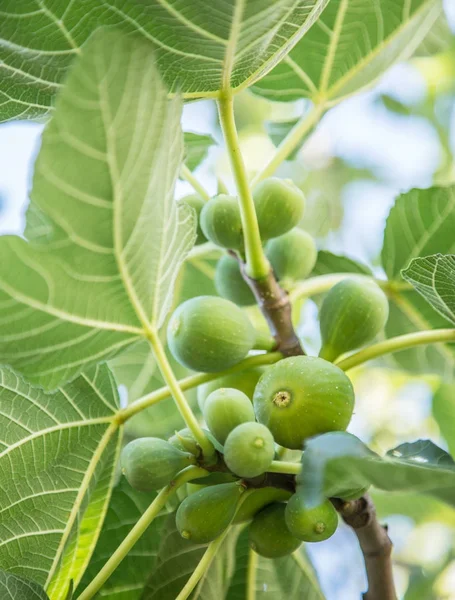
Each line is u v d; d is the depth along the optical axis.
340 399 1.26
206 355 1.29
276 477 1.28
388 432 2.03
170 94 1.28
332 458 1.21
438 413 1.51
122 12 1.25
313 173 2.12
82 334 1.26
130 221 1.23
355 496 1.27
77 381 1.32
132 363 1.46
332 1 1.35
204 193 1.38
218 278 1.38
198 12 1.24
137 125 1.21
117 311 1.26
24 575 1.31
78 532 1.33
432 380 1.86
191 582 1.29
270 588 1.36
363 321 1.31
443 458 1.25
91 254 1.24
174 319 1.30
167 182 1.24
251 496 1.29
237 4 1.24
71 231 1.23
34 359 1.26
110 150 1.21
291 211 1.33
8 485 1.30
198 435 1.28
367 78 1.39
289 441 1.27
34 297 1.24
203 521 1.27
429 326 1.41
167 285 1.28
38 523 1.31
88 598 1.28
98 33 1.20
